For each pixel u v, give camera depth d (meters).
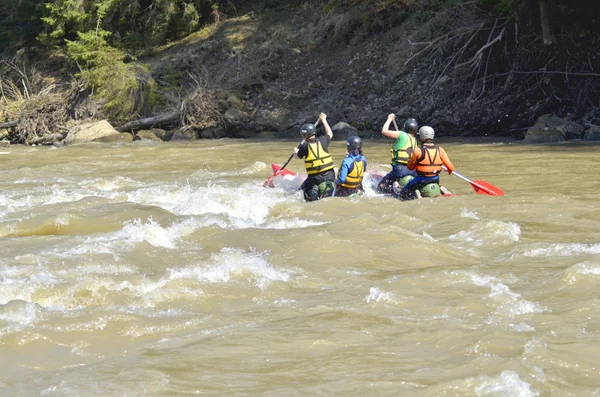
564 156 21.50
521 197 14.27
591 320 7.30
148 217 12.89
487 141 28.28
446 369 6.21
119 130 37.75
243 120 36.31
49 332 7.32
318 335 7.08
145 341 7.12
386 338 6.96
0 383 6.17
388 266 9.72
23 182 20.27
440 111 32.69
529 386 5.84
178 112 37.41
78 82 41.56
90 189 18.45
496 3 32.56
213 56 41.88
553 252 10.09
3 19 53.25
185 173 21.56
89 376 6.25
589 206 13.29
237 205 14.45
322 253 10.30
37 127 40.59
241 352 6.72
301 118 35.78
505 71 31.92
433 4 36.66
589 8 30.47
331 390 5.87
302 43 40.53
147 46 44.38
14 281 9.06
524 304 7.82
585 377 6.02
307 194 15.48
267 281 9.03
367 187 16.77
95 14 44.41
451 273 9.06
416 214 13.05
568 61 29.91
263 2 45.03
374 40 38.12
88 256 10.34
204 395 5.85
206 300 8.34
